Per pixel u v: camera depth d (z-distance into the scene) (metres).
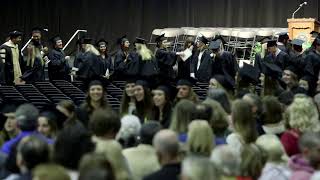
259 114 9.30
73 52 36.94
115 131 7.33
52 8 38.53
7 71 22.22
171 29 33.78
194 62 22.25
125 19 38.34
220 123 8.36
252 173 6.89
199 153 6.89
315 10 34.44
